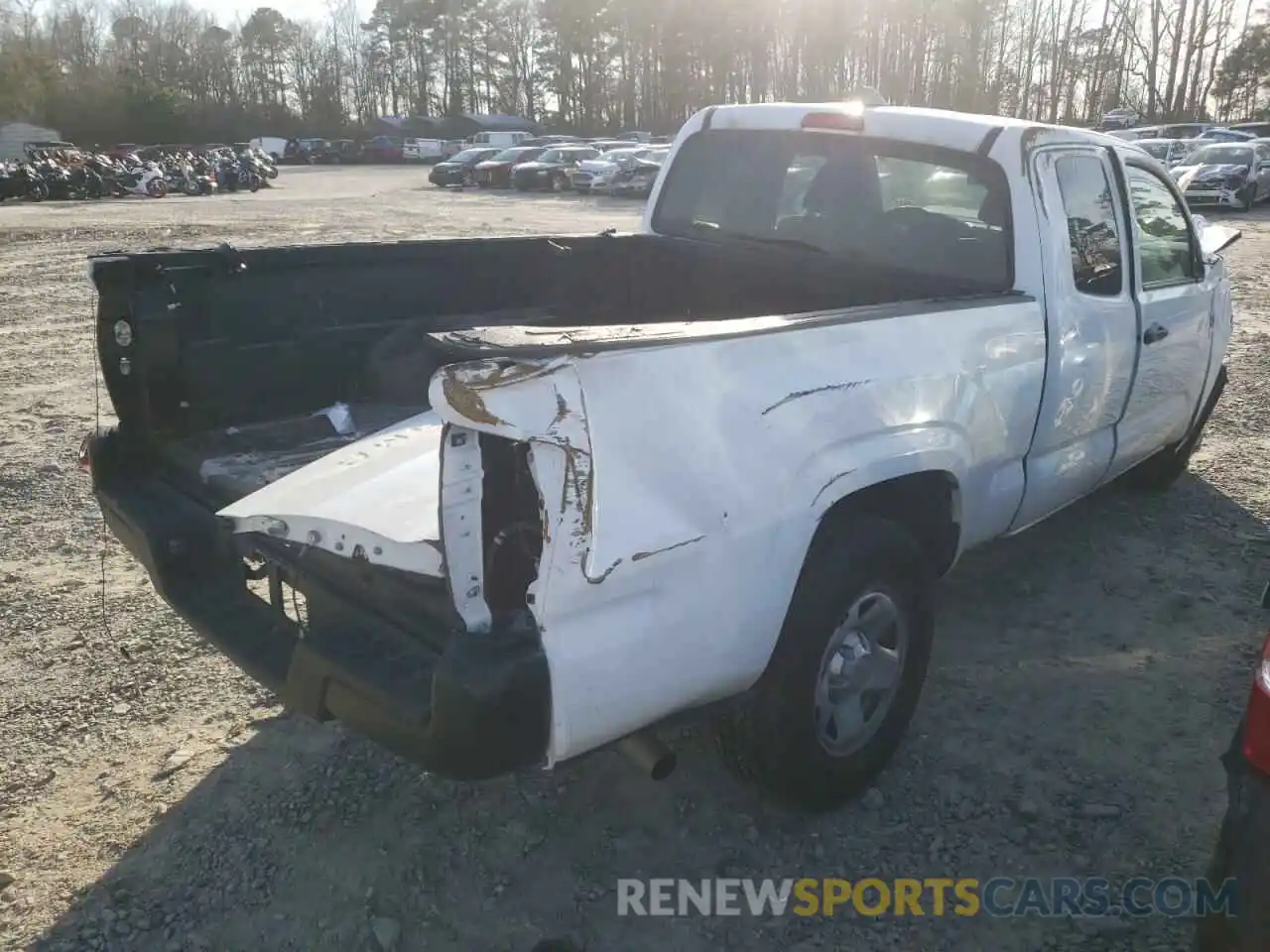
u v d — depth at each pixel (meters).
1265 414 7.65
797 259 4.50
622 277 4.97
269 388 3.78
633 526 2.40
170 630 4.49
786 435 2.78
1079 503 5.91
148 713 3.88
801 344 2.86
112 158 38.69
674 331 2.58
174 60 88.31
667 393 2.48
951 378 3.40
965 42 63.94
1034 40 67.81
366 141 67.88
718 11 71.69
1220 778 3.51
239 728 3.78
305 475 2.91
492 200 31.77
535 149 38.41
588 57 83.56
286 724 3.80
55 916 2.92
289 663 2.86
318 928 2.88
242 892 3.01
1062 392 4.07
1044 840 3.24
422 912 2.94
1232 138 34.12
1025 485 4.05
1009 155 4.00
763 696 2.99
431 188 39.06
